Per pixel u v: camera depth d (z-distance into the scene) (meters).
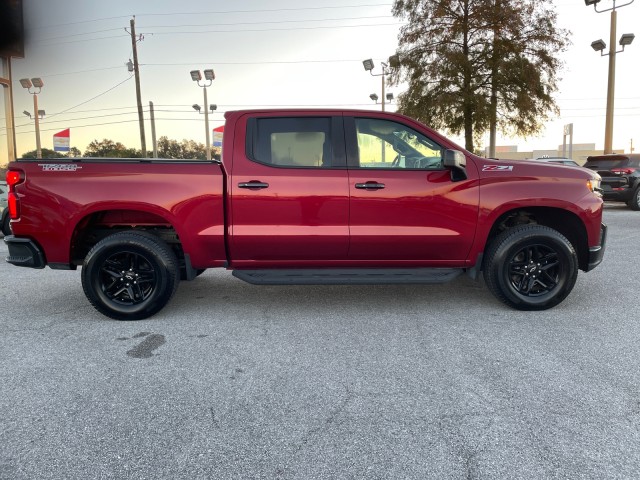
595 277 5.86
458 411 2.65
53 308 4.85
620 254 7.41
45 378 3.14
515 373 3.14
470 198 4.33
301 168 4.32
